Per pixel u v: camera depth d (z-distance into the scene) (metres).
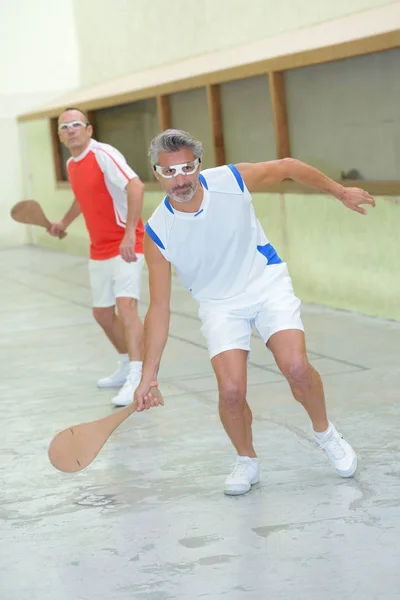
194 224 4.69
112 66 17.23
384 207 9.38
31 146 19.14
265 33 12.27
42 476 5.59
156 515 4.80
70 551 4.43
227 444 5.92
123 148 15.23
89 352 9.20
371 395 6.78
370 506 4.65
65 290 13.48
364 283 9.86
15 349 9.60
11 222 20.09
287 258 11.12
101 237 7.30
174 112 13.28
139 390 4.80
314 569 3.99
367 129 9.62
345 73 9.80
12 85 19.61
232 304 4.93
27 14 19.53
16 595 4.00
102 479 5.45
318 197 10.38
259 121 11.35
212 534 4.48
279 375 7.66
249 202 4.81
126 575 4.10
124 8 16.33
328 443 5.07
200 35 13.87
